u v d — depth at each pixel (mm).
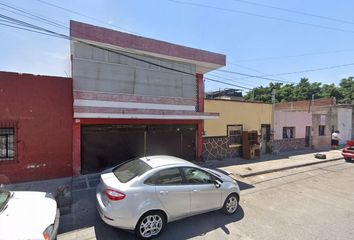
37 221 3621
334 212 6301
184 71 10867
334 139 19188
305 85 53656
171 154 11141
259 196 7508
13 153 7957
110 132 9453
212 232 4980
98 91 8664
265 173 10773
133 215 4406
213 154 12938
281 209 6430
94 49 8617
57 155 8555
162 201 4727
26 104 8086
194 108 11094
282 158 14297
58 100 8586
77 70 8281
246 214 5988
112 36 8773
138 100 9328
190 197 5133
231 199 5926
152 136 10531
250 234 4945
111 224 4344
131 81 9406
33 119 8195
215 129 12984
